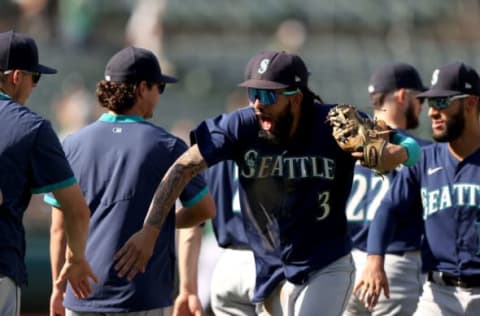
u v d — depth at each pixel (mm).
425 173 23688
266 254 21453
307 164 20688
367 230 26000
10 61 20609
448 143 23609
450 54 74812
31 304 43438
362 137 19766
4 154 19719
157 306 21469
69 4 66375
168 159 21641
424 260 23688
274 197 20984
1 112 19953
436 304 23469
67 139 22172
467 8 77812
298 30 73375
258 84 20156
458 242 23141
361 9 76062
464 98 22984
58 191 20062
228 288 24359
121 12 70688
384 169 19922
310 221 20953
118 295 21312
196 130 20594
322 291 20844
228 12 74062
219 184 24391
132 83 21828
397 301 25812
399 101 27344
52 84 63375
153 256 21391
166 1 72688
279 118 20375
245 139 20766
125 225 21406
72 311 21625
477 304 23094
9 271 19828
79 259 20469
